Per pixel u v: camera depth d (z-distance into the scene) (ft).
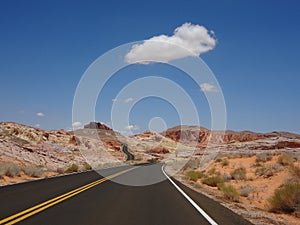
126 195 55.88
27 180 89.71
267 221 39.06
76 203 45.68
